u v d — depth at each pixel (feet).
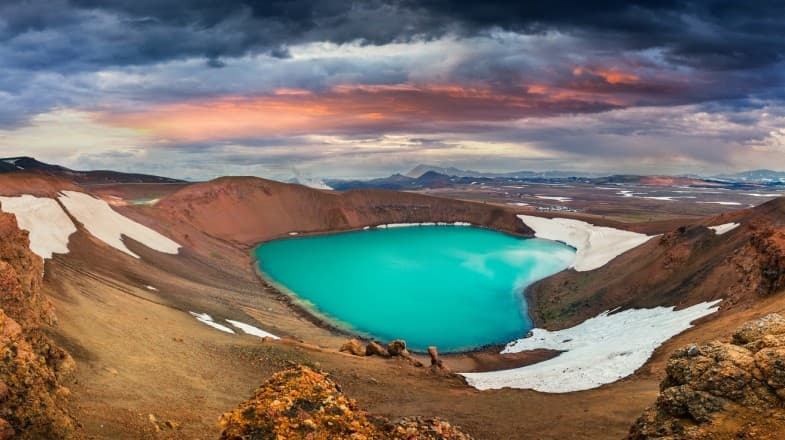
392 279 358.02
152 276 221.25
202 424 69.26
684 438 44.68
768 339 49.90
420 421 47.34
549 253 466.29
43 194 268.00
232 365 112.47
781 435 41.04
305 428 39.04
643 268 256.73
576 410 91.56
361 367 130.62
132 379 81.35
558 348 193.26
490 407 100.27
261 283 329.72
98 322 109.70
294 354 130.31
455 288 331.57
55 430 53.72
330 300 294.66
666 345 133.18
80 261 187.83
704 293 182.19
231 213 553.23
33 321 84.89
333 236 587.27
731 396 46.19
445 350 215.51
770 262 142.00
